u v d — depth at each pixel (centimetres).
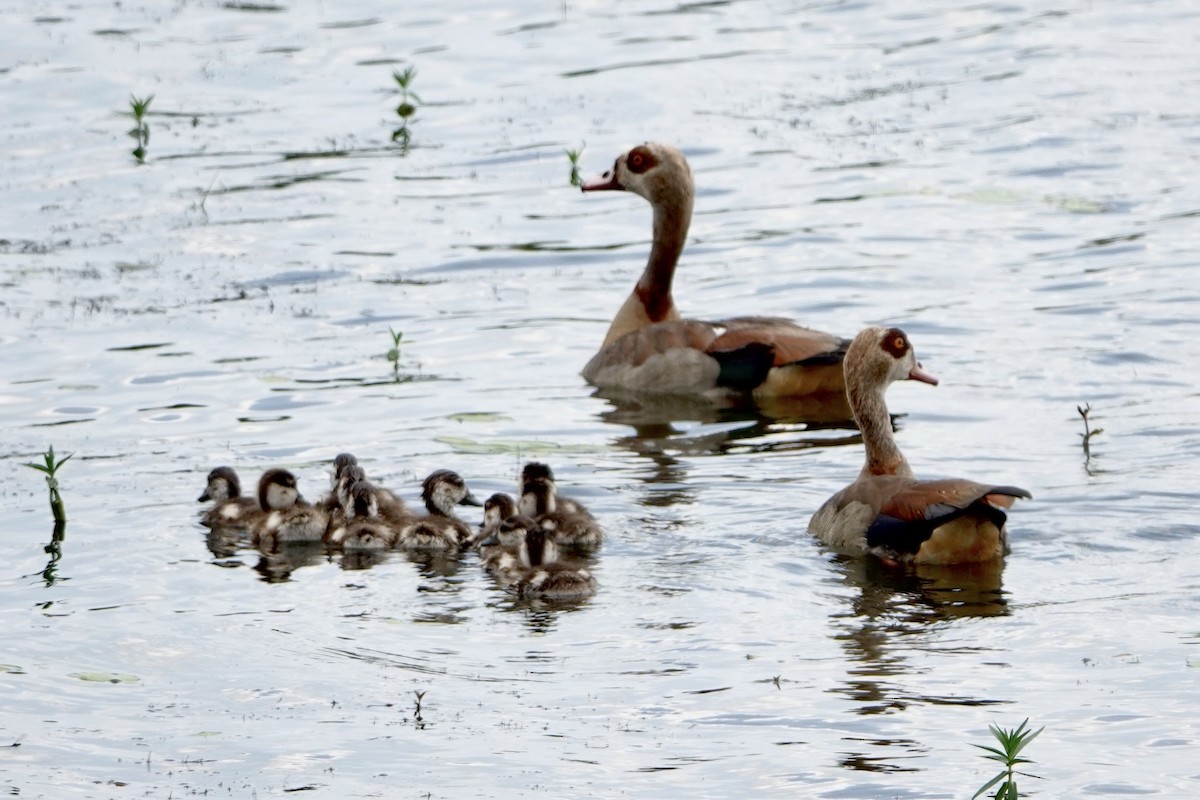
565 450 1850
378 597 1458
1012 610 1375
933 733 1166
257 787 1119
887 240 2577
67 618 1405
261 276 2483
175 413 1962
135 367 2114
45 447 1853
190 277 2475
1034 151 2958
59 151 3098
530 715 1212
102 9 4062
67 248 2606
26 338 2216
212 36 3841
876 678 1253
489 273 2511
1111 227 2575
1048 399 1950
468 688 1259
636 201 2866
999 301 2302
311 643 1353
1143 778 1095
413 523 1596
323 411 1972
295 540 1602
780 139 3083
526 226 2722
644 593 1443
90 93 3425
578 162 3009
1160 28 3750
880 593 1422
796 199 2780
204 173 2978
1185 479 1673
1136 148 2950
